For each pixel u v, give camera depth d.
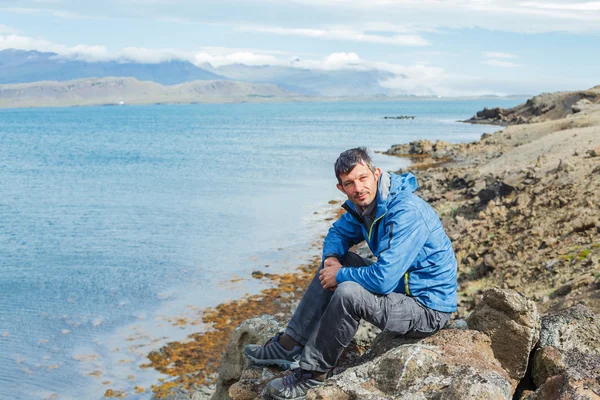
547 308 9.22
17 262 19.94
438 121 141.50
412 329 4.71
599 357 4.65
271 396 5.03
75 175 45.62
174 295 16.14
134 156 61.06
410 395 4.02
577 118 54.22
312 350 4.75
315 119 169.00
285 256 19.69
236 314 14.56
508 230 14.67
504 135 56.59
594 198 14.02
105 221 26.86
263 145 72.88
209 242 22.08
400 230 4.52
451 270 4.80
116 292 16.53
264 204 30.08
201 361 12.18
